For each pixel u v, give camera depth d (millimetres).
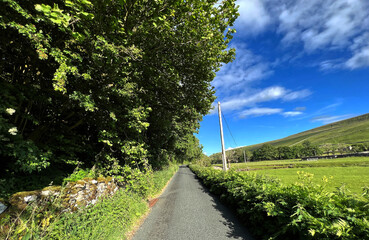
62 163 6766
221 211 6918
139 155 7480
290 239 3572
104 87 5648
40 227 2689
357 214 2764
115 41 5215
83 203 4105
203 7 6035
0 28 3521
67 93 5559
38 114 5910
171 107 10641
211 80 9930
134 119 6785
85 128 8438
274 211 3787
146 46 7016
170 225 5414
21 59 4688
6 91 3713
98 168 6586
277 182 6137
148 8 5602
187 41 7094
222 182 8875
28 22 3219
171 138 21375
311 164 46500
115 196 5594
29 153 3840
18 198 2824
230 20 6566
